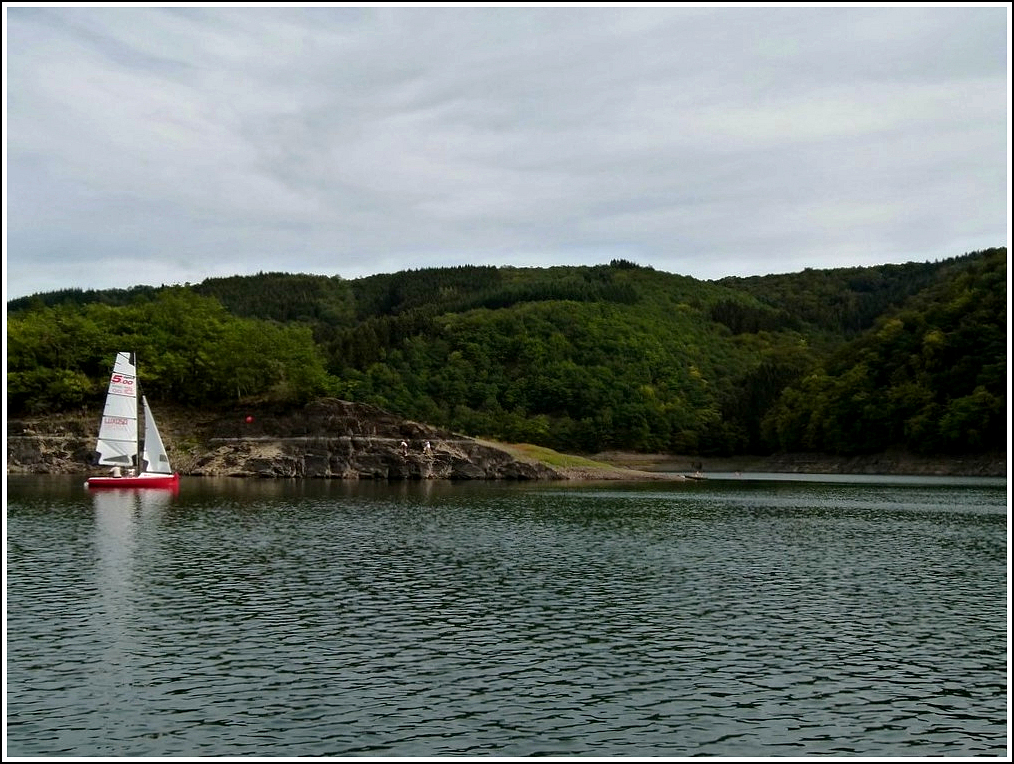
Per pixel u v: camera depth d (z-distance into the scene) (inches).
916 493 4943.4
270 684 1323.8
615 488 5201.8
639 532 2938.0
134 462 4505.4
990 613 1768.0
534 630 1620.3
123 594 1866.4
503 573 2150.6
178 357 6481.3
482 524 3110.2
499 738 1144.8
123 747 1111.0
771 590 1975.9
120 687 1305.4
